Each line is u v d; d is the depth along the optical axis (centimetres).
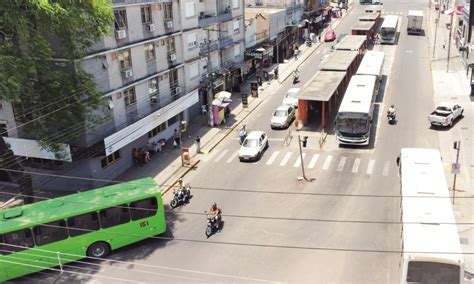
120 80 3494
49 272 2484
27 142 3234
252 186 3297
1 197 3328
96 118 3153
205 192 3247
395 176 3312
